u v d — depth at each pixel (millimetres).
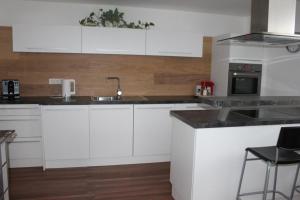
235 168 2441
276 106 2846
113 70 4270
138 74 4379
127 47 3912
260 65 4297
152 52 4020
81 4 4082
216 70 4484
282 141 2020
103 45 3834
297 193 2738
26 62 3984
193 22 4535
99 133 3631
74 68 4137
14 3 3896
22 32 3605
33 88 4051
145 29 3957
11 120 3467
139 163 3854
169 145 3896
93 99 3846
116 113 3645
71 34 3723
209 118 2467
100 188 3055
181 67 4551
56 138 3523
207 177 2367
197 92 4484
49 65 4055
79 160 3660
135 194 2930
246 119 2414
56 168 3600
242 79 4227
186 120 2404
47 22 4027
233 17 4699
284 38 2695
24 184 3121
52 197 2830
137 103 3703
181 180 2602
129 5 4137
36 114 3514
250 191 2555
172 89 4555
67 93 3875
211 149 2338
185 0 3756
